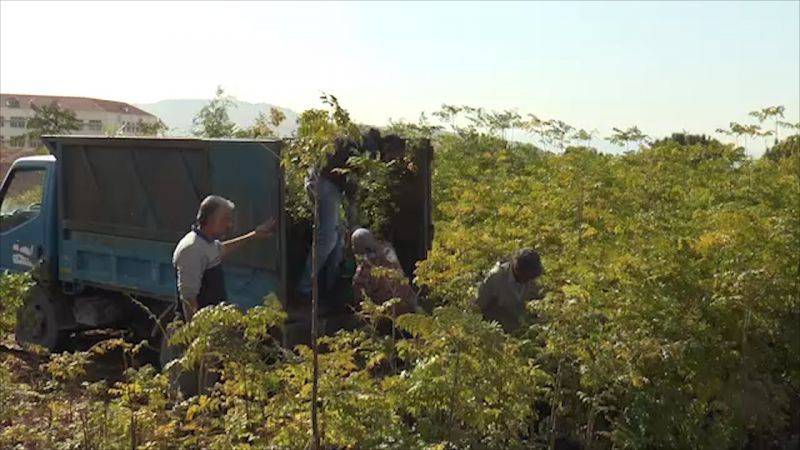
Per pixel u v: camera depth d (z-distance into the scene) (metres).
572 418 6.06
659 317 6.29
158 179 9.07
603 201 11.03
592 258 7.98
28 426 5.70
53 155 10.62
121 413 5.26
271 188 7.86
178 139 8.72
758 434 7.04
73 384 6.78
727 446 6.30
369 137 8.62
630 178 13.09
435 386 4.89
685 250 6.92
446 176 15.12
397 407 5.05
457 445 4.91
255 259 8.06
